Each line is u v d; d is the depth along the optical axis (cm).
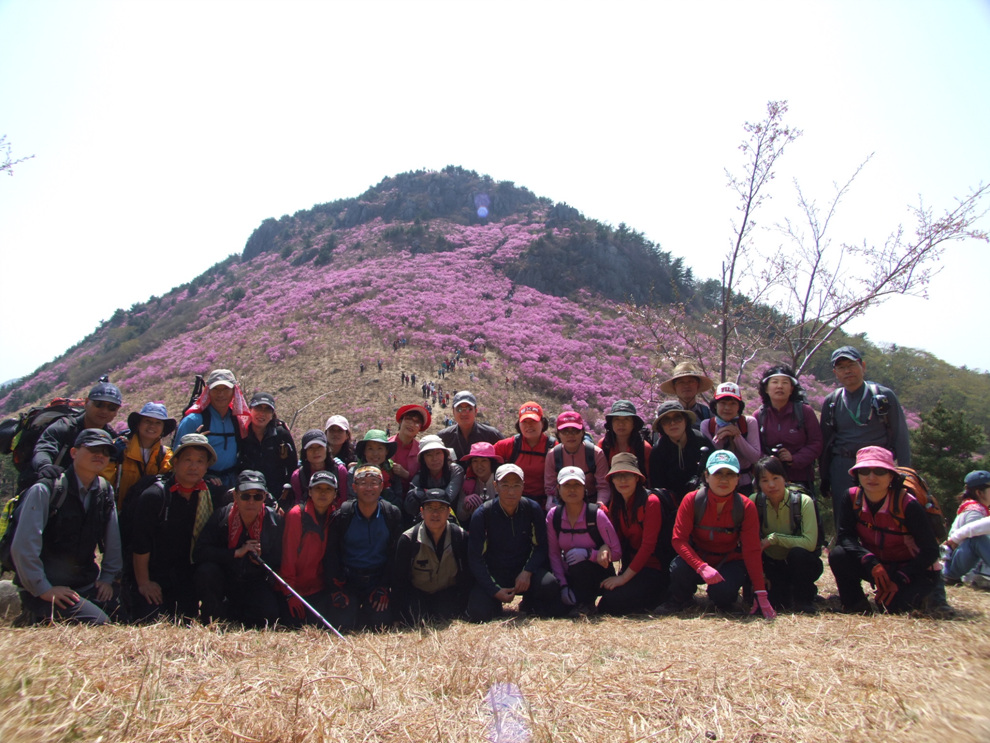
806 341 1170
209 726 250
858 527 529
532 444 655
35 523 469
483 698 292
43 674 298
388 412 4656
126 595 532
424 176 13975
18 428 559
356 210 12850
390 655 372
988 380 4653
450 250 10112
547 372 5462
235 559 529
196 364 6081
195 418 605
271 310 7506
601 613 560
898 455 573
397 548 550
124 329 8881
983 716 261
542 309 7300
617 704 286
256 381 5438
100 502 507
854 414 588
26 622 462
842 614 502
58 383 7781
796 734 253
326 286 7981
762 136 1167
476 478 655
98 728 245
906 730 252
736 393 584
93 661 332
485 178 13950
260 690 294
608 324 6719
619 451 619
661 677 323
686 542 543
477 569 559
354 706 281
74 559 493
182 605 543
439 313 6938
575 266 8500
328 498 546
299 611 536
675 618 514
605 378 5350
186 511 538
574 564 562
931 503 511
